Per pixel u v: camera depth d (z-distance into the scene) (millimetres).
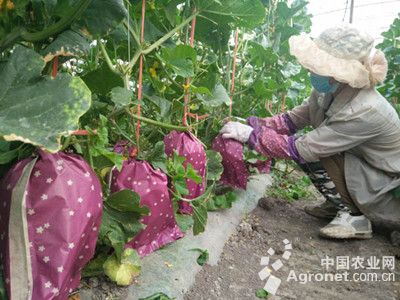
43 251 763
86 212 812
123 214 1089
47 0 857
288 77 2281
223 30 1601
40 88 729
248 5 1375
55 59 858
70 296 1051
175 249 1386
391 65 2705
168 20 1404
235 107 2162
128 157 1189
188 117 1643
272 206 2092
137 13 1320
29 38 850
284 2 2248
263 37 2115
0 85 726
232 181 1832
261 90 1962
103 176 1114
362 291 1407
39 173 781
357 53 1552
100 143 927
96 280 1148
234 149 1771
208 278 1356
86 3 800
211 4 1330
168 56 1271
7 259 767
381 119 1651
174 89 1502
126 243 1143
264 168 2141
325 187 1911
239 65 2178
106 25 910
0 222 797
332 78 1663
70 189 789
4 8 820
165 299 1093
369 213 1784
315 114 1970
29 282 752
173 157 1284
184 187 1280
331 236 1750
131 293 1129
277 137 1758
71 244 777
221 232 1658
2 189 795
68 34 850
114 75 1117
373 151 1754
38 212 767
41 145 650
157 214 1191
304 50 1604
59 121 685
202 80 1430
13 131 657
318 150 1713
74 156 856
